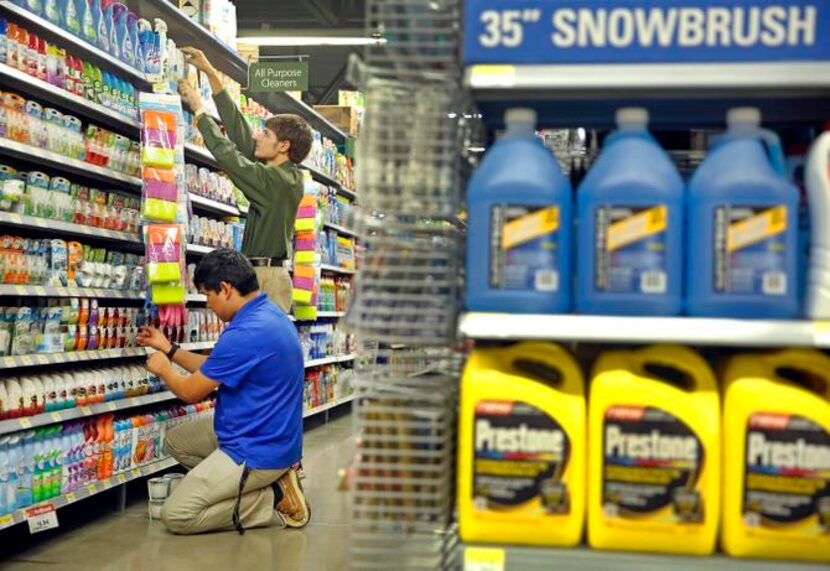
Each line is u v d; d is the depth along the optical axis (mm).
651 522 1710
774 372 1813
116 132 5367
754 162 1749
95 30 4789
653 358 1804
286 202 5301
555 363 1813
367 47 1879
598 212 1771
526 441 1733
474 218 1798
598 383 1740
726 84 1747
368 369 2242
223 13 6711
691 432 1706
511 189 1779
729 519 1714
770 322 1706
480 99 2006
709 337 1696
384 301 1864
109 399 4828
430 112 1825
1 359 3938
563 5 1782
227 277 4664
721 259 1737
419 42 1845
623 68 1771
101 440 4703
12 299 4680
